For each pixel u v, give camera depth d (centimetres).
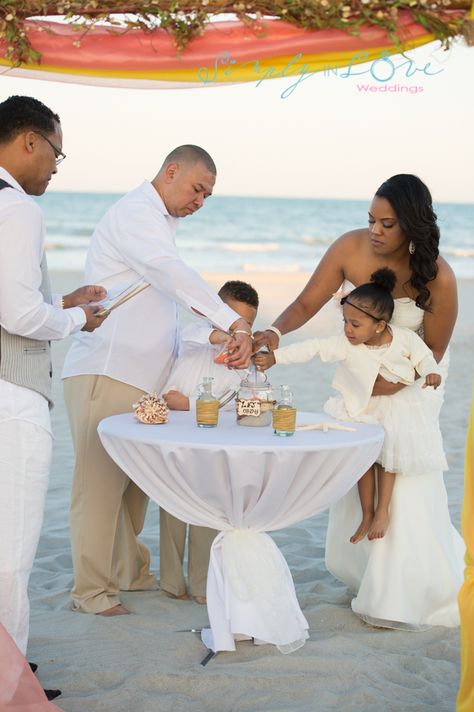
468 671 277
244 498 327
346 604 411
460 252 2897
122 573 435
